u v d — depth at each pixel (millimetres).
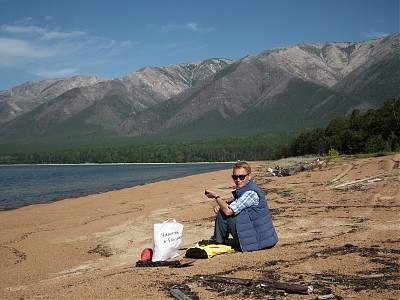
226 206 8375
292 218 13328
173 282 6523
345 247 8125
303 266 6906
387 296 5199
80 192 38594
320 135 81125
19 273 10000
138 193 29781
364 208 13992
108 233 14828
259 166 50250
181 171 83125
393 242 8320
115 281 7020
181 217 16594
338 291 5543
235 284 6137
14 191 42562
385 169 25016
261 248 8398
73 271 9742
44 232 16125
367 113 68250
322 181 24688
